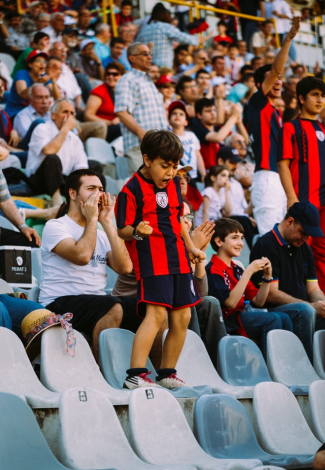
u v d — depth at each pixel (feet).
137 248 37.47
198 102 87.66
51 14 104.01
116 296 44.52
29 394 33.01
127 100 74.54
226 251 50.83
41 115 79.30
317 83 58.08
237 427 37.06
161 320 37.22
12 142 76.28
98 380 36.99
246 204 81.66
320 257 58.08
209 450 35.01
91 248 40.78
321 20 134.10
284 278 53.67
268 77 67.82
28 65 85.81
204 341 46.91
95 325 39.88
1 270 43.34
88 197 42.47
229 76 117.29
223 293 49.16
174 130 81.15
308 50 131.64
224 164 82.79
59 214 48.67
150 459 32.07
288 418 40.29
